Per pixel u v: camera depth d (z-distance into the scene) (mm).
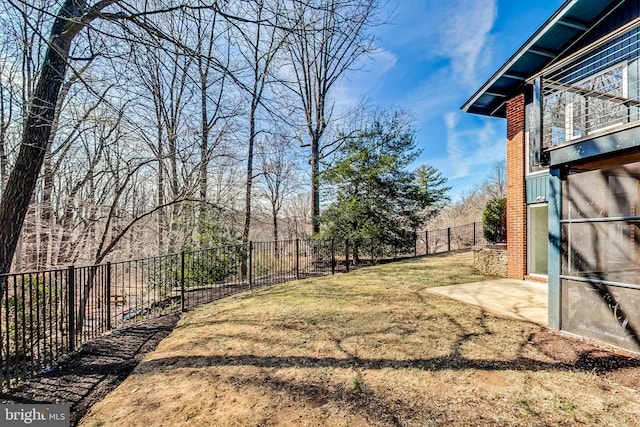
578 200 4352
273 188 19812
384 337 4125
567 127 6172
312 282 8461
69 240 8047
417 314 5070
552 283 4254
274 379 3121
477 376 3043
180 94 10031
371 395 2771
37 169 4258
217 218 10516
